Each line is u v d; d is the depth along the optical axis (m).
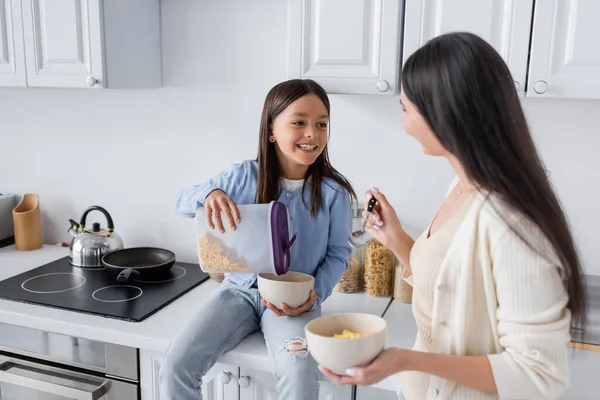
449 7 1.43
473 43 0.83
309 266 1.60
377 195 1.23
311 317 1.48
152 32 1.98
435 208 1.86
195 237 2.13
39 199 2.34
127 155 2.16
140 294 1.77
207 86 2.01
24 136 2.30
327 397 1.46
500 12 1.41
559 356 0.83
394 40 1.49
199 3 1.96
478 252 0.87
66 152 2.25
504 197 0.83
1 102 2.30
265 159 1.54
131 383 1.57
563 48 1.37
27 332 1.64
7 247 2.29
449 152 0.90
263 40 1.91
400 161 1.86
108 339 1.52
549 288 0.81
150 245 2.20
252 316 1.53
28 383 1.63
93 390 1.56
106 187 2.22
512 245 0.82
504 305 0.85
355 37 1.52
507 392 0.85
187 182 2.10
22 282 1.86
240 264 1.39
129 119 2.13
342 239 1.63
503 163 0.81
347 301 1.80
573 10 1.35
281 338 1.39
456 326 0.91
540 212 0.81
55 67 1.84
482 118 0.81
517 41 1.40
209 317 1.46
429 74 0.85
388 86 1.51
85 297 1.74
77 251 2.02
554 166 1.72
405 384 1.07
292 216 1.56
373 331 0.97
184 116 2.06
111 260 1.95
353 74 1.54
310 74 1.57
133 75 1.90
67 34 1.79
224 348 1.43
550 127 1.70
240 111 1.99
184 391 1.36
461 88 0.81
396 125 1.85
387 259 1.83
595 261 1.73
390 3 1.47
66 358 1.62
